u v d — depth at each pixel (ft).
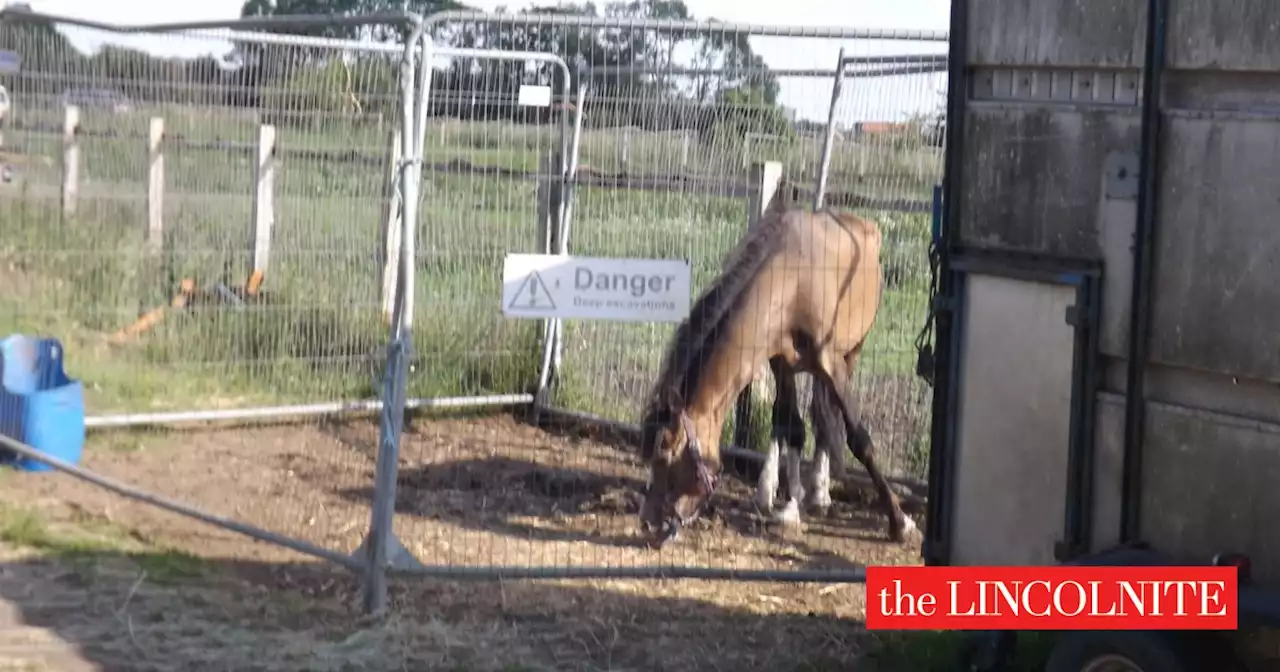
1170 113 12.84
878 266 22.93
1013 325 14.44
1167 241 12.96
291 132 24.72
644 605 18.01
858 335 22.71
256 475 24.02
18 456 22.75
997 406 14.65
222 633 16.12
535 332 29.45
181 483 23.11
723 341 20.38
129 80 23.63
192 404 26.30
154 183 25.16
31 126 24.67
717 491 24.76
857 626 17.44
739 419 26.25
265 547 19.85
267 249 25.88
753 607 18.16
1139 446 13.35
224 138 25.29
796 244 21.34
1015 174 14.35
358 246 25.45
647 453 20.57
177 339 25.96
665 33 21.54
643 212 26.08
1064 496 13.99
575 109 27.63
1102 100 13.60
